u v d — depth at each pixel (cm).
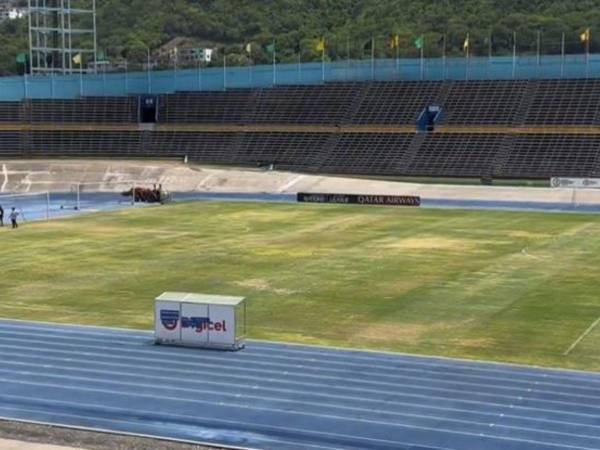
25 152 11388
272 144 10869
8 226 6481
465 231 6112
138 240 5769
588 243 5509
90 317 3691
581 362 3005
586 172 9188
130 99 11838
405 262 4891
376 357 3066
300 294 4112
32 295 4134
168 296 3262
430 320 3603
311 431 2397
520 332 3397
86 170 9819
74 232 6166
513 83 10575
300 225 6488
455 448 2269
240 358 3062
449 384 2764
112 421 2481
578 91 10194
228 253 5228
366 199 7900
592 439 2314
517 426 2411
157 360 3047
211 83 11931
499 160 9656
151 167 9812
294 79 11738
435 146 10125
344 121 10881
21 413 2547
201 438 2355
